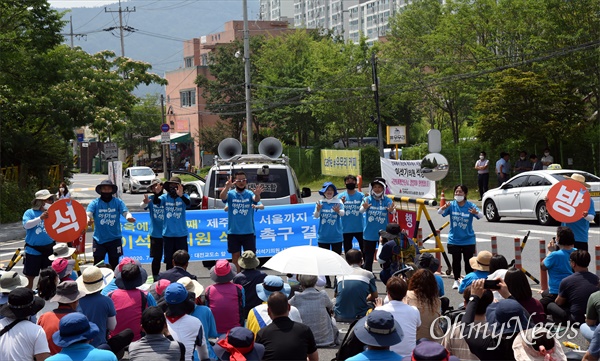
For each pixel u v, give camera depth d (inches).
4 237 991.6
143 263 683.4
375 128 2454.5
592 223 937.5
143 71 1831.9
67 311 303.9
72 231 517.3
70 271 400.2
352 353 274.8
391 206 564.1
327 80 2137.1
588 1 1307.8
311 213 684.1
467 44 1648.6
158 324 253.3
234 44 2829.7
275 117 2421.3
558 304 380.8
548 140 1346.0
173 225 572.1
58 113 1364.4
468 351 277.9
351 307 406.3
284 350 266.4
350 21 6845.5
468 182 1493.6
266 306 319.3
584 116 1360.7
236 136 2819.9
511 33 1579.7
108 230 552.7
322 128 2433.6
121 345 298.4
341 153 2001.7
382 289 543.2
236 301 352.5
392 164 748.6
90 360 235.5
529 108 1306.6
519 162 1282.0
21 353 267.9
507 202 981.8
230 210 583.2
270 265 369.7
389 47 2252.7
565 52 1305.4
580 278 372.8
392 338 232.5
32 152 1453.0
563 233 408.2
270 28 3949.3
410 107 2409.0
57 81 1362.0
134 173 2053.4
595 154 1293.1
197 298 339.9
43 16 1310.3
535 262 648.4
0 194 1192.2
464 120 2215.8
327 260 369.1
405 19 2268.7
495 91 1346.0
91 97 1450.5
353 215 587.8
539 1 1425.9
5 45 1236.5
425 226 964.6
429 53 1978.3
